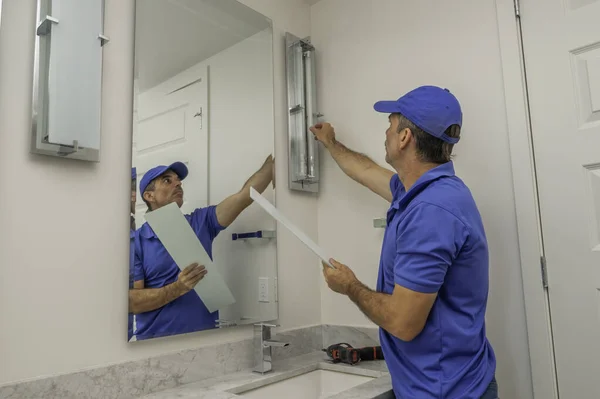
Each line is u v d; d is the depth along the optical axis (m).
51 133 1.08
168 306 1.30
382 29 1.83
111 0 1.28
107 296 1.18
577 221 1.34
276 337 1.66
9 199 1.03
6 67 1.05
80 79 1.14
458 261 1.08
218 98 1.55
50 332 1.06
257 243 1.62
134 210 1.26
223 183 1.52
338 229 1.88
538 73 1.44
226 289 1.48
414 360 1.10
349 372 1.53
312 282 1.86
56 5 1.12
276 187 1.76
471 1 1.60
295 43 1.89
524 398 1.38
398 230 1.11
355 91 1.89
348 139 1.89
